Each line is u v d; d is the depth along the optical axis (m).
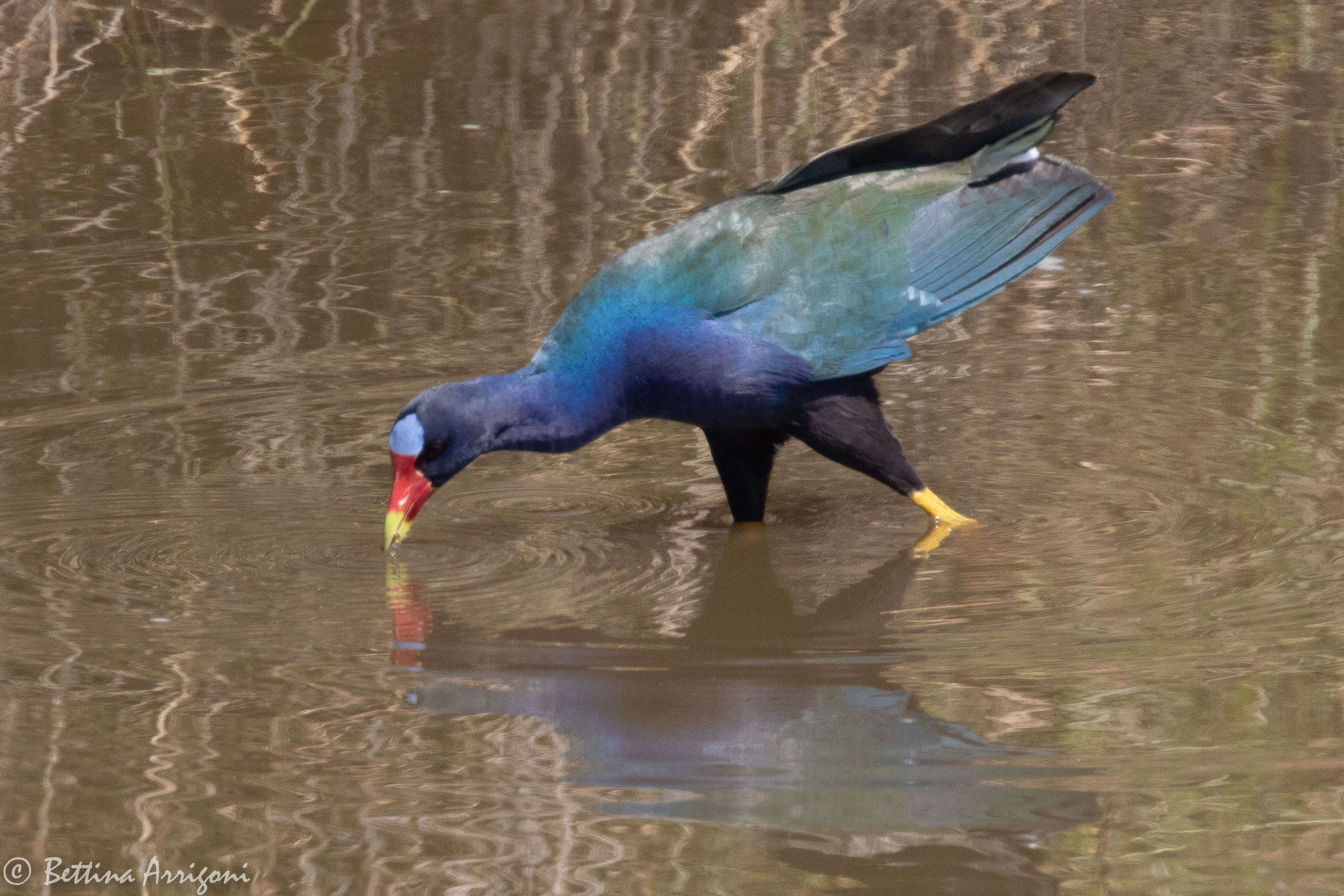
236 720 8.09
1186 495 11.09
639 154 19.31
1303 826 6.75
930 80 21.62
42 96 21.38
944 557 10.37
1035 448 12.12
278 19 24.56
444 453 10.21
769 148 19.25
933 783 7.26
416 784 7.39
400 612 9.63
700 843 6.81
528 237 16.88
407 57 23.03
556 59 22.91
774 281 10.23
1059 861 6.59
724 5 25.23
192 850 6.84
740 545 10.80
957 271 10.63
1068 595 9.54
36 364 14.12
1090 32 23.73
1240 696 7.98
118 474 11.98
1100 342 14.22
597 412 10.20
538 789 7.32
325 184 18.58
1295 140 19.09
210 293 15.64
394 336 14.59
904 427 12.67
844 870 6.55
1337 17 23.97
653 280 10.07
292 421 13.05
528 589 10.02
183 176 18.78
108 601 9.81
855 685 8.38
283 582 10.16
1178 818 6.86
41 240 16.97
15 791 7.36
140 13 24.42
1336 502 10.77
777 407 10.34
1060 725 7.78
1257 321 14.42
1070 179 10.91
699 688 8.39
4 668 8.76
